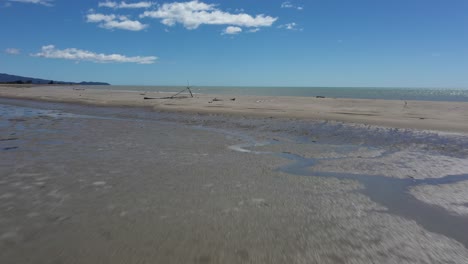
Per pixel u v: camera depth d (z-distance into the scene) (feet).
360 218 15.02
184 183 19.80
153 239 12.70
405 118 52.85
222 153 29.12
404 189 19.27
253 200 17.08
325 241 12.72
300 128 45.37
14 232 13.24
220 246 12.22
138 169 22.90
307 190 18.88
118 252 11.73
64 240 12.58
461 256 11.69
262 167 24.06
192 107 72.74
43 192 17.89
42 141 33.81
